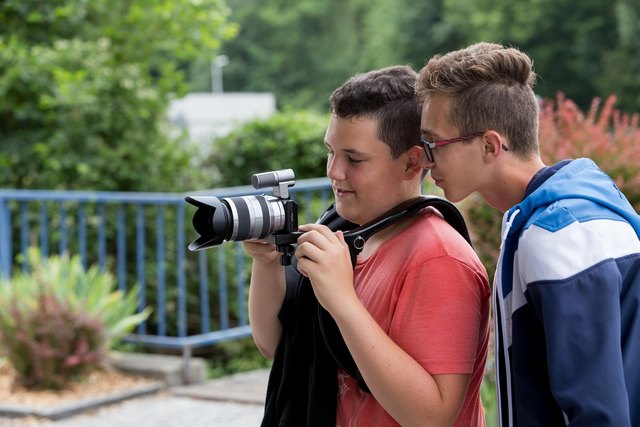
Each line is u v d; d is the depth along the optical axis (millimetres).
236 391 7367
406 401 2686
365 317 2730
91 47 10547
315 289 2773
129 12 11203
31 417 6734
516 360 2635
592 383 2420
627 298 2518
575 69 55062
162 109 10766
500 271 2682
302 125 11453
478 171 2732
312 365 3027
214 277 9961
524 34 56031
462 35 61688
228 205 2846
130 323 7574
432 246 2812
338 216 3258
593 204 2592
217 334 7965
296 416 3090
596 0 54344
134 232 9961
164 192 10414
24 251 8500
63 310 7203
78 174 10078
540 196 2627
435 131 2746
